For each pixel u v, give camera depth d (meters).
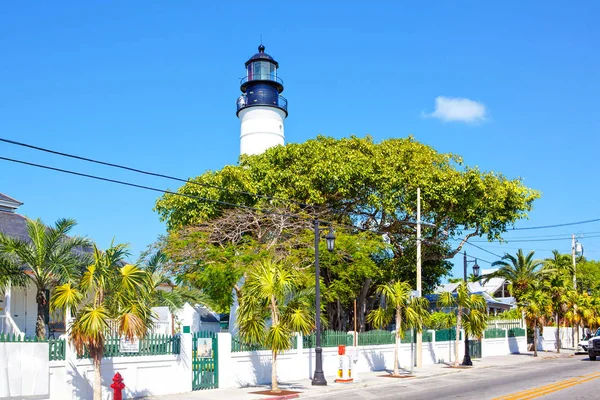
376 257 39.59
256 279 21.78
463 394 20.86
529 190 40.84
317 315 24.72
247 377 24.05
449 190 37.03
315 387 23.38
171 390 20.81
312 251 31.02
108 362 18.77
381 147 38.28
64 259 22.17
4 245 21.69
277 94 49.31
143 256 28.91
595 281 71.75
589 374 28.23
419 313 29.58
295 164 36.03
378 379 26.98
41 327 22.02
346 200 37.69
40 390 16.59
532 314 43.59
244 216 32.44
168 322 24.77
